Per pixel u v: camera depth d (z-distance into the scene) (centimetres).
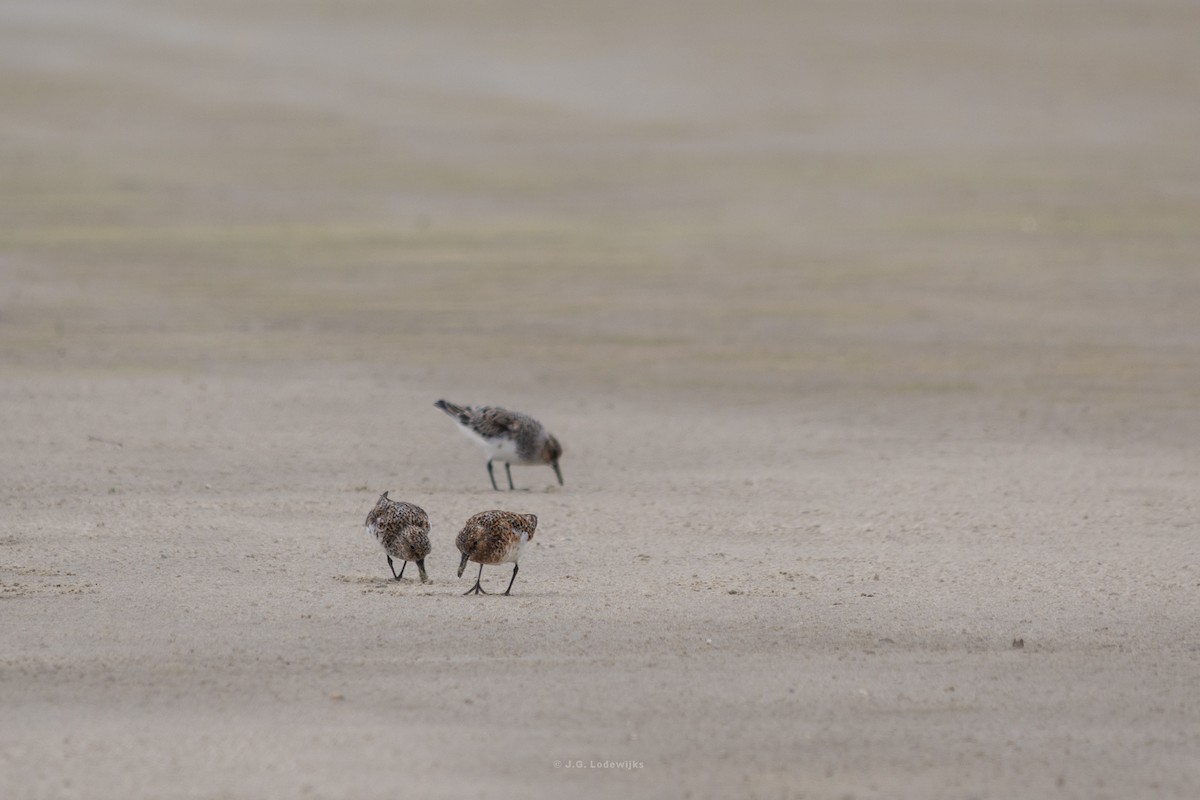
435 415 2480
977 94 7444
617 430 2384
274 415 2441
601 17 9831
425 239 4662
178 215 5009
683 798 905
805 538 1669
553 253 4431
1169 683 1145
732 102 7394
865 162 6003
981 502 1869
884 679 1138
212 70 8300
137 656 1157
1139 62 8075
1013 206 5088
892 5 9919
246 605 1315
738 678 1130
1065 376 2858
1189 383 2786
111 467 2014
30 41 9112
